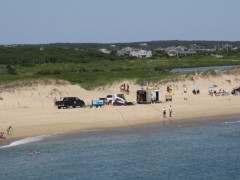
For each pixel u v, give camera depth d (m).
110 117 70.12
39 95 88.44
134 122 68.00
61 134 59.69
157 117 71.62
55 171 44.88
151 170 45.50
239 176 43.88
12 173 44.19
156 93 83.38
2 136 56.91
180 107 79.75
